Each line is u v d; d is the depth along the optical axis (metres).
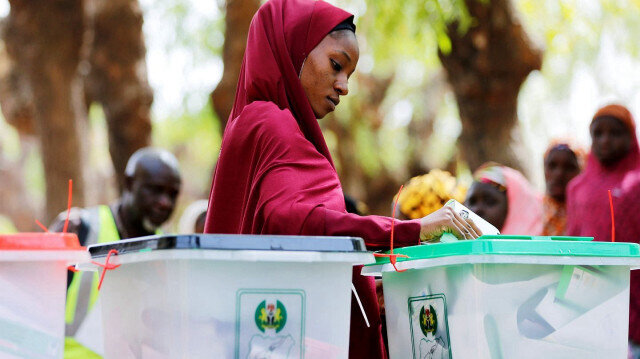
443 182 4.58
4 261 2.06
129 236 4.80
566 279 2.40
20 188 21.42
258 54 2.98
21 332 2.06
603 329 2.44
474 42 8.18
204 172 20.59
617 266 2.46
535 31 9.01
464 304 2.37
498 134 8.30
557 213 5.18
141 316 2.25
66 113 9.95
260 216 2.66
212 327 2.12
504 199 5.04
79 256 2.11
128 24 9.53
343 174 14.60
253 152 2.81
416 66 14.48
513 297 2.36
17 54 10.00
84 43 9.90
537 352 2.37
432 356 2.50
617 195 4.45
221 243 2.09
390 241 2.59
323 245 2.17
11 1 9.74
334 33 3.03
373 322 2.93
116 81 9.55
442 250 2.39
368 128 15.11
